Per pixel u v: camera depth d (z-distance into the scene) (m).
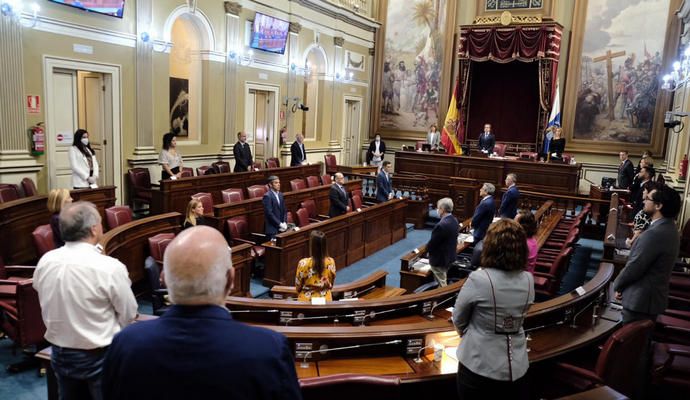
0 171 7.71
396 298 4.18
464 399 2.57
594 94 14.59
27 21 7.91
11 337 4.19
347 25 16.23
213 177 9.95
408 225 11.41
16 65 7.80
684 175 9.66
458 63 15.19
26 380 4.09
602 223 10.22
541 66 13.67
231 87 12.14
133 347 1.34
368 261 8.81
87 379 2.49
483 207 7.29
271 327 3.22
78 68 8.78
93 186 7.79
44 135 8.30
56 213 4.61
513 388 2.48
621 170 11.25
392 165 17.75
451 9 16.19
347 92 16.80
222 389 1.29
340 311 3.93
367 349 3.23
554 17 14.79
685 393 3.76
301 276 4.92
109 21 9.20
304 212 8.45
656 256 3.59
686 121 10.33
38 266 2.50
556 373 3.28
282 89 13.94
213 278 1.41
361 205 10.59
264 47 12.79
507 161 12.49
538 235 7.63
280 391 1.33
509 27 13.84
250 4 12.34
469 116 16.03
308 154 15.45
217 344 1.33
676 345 3.63
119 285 2.49
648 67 13.90
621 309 4.18
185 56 11.69
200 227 1.52
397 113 17.56
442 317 4.28
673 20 13.48
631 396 3.29
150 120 10.20
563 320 3.78
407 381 2.93
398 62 17.34
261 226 8.63
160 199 8.89
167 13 10.32
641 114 14.14
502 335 2.48
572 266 8.46
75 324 2.42
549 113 13.91
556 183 12.05
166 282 1.43
